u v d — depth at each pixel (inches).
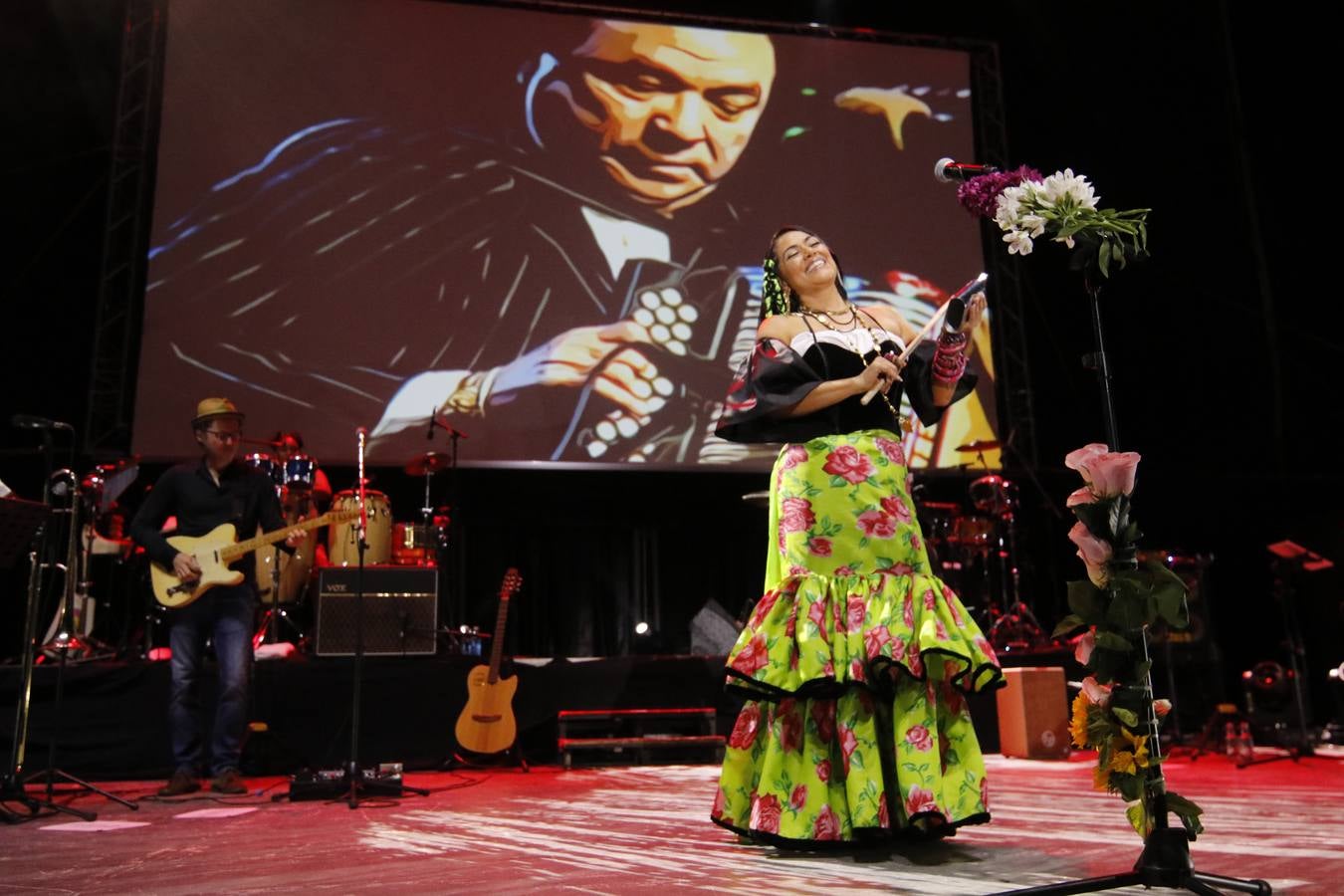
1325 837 97.9
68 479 189.2
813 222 308.0
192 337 270.8
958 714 95.3
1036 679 213.0
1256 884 68.6
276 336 275.1
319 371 275.4
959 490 324.2
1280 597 244.8
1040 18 334.6
